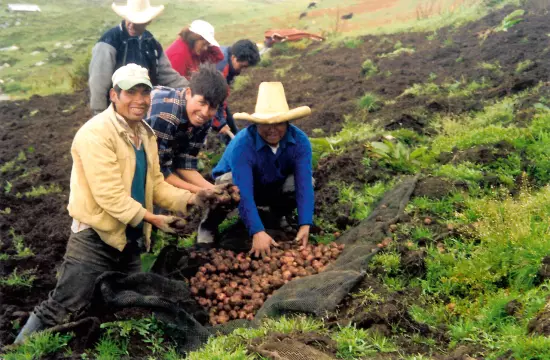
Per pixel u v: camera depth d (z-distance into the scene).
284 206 3.64
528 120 4.42
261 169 3.36
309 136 5.57
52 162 5.69
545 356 2.12
